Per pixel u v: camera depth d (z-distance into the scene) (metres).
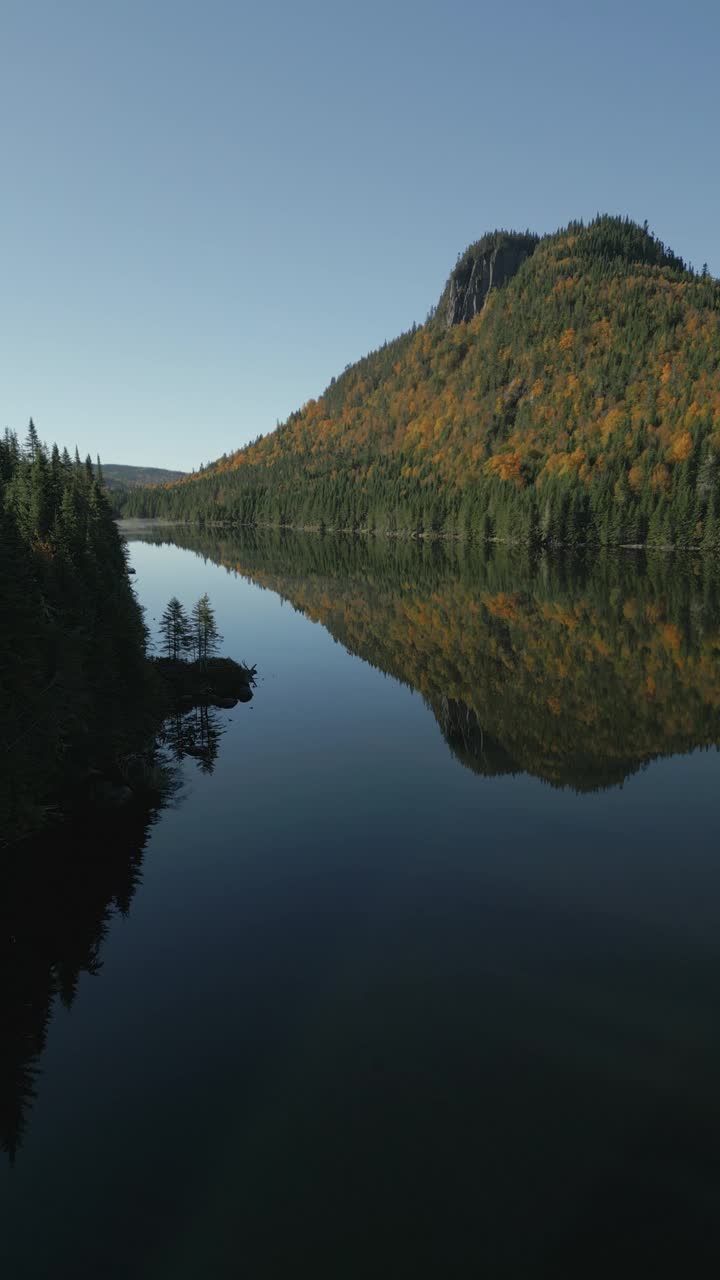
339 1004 18.09
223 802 32.47
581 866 26.03
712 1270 11.04
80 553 42.28
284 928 21.95
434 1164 13.13
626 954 20.20
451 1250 11.47
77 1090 15.37
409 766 37.09
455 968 19.61
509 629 77.50
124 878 25.33
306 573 135.38
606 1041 16.44
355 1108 14.59
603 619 82.06
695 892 23.97
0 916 22.92
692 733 41.81
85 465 68.94
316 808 31.70
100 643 37.72
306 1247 11.65
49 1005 18.33
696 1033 16.67
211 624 55.84
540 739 41.25
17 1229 12.09
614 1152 13.31
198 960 20.33
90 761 34.16
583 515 183.38
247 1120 14.32
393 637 73.88
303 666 61.41
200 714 47.28
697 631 73.62
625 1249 11.41
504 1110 14.38
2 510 31.95
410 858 26.77
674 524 171.75
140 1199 12.64
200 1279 11.11
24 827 28.53
